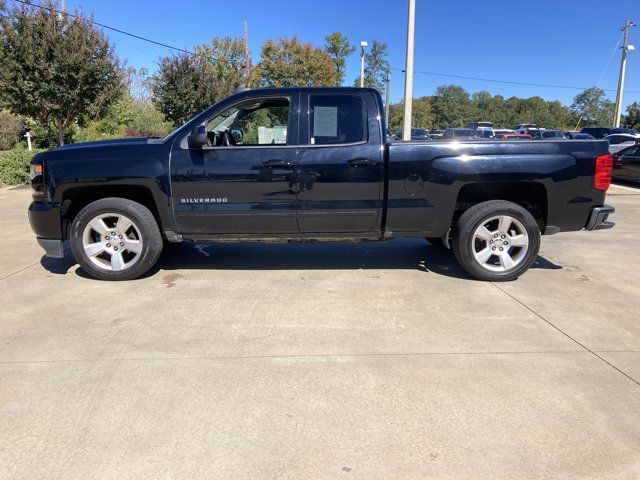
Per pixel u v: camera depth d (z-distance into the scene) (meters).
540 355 3.54
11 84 13.38
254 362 3.42
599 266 5.90
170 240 5.17
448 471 2.36
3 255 6.25
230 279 5.30
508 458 2.45
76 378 3.19
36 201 5.13
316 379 3.19
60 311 4.33
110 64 14.48
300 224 5.09
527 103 112.56
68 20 13.97
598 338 3.84
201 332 3.91
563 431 2.67
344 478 2.31
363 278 5.35
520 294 4.84
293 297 4.73
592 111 100.50
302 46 30.25
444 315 4.29
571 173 4.96
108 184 4.96
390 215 5.06
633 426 2.71
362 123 5.00
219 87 21.20
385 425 2.71
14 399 2.94
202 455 2.46
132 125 30.00
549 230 5.15
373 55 64.94
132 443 2.55
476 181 4.95
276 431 2.65
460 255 5.16
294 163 4.94
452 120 113.56
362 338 3.81
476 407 2.89
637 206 10.98
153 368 3.33
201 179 4.95
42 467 2.37
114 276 5.14
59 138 15.08
